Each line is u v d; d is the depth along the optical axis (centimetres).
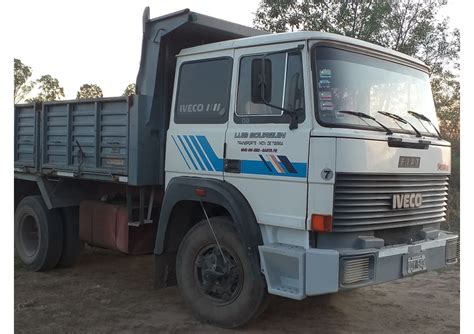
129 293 644
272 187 478
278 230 481
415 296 651
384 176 474
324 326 538
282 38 479
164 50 588
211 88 541
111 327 526
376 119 495
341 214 446
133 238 630
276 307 593
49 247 735
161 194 615
